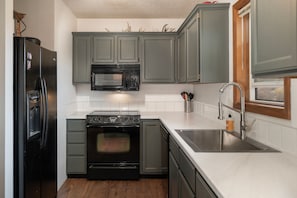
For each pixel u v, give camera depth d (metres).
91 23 4.28
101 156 3.65
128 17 4.23
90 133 3.63
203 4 2.60
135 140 3.66
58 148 3.28
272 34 1.19
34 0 3.12
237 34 2.42
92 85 3.90
